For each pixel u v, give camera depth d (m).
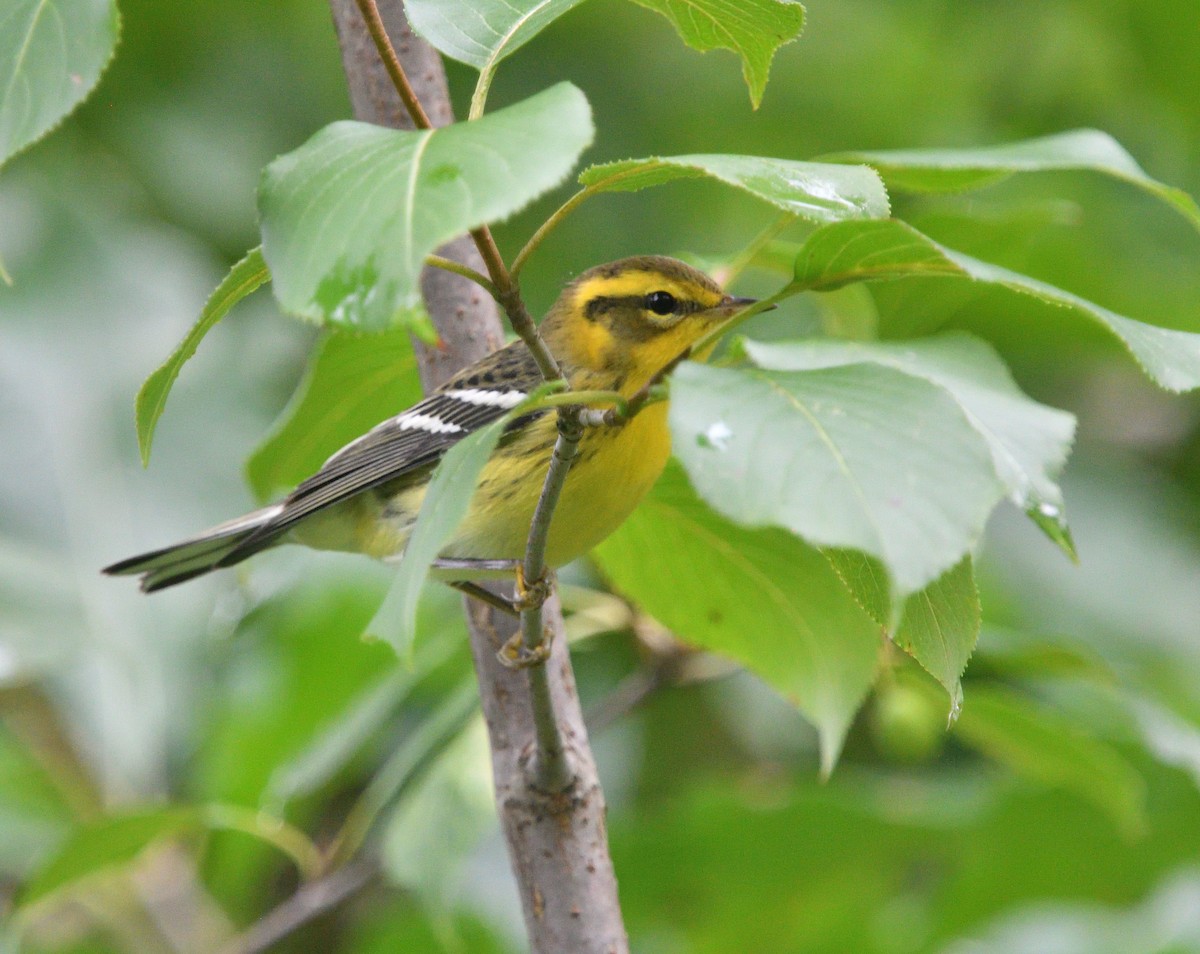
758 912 11.19
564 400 4.79
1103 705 11.11
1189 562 12.55
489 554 8.30
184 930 11.09
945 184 7.88
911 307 9.62
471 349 8.23
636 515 8.30
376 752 11.88
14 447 10.74
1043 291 5.44
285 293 4.26
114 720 10.02
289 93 13.19
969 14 13.98
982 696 9.41
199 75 13.01
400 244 4.12
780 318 12.12
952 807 10.68
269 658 10.34
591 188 4.81
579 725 7.18
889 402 4.55
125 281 11.68
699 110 13.72
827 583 8.12
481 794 8.80
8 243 11.58
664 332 9.02
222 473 11.19
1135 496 12.86
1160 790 10.95
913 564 4.16
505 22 5.38
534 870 6.74
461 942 10.49
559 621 7.38
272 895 12.48
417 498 9.10
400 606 4.54
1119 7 13.57
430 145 4.38
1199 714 11.48
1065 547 6.11
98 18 5.18
